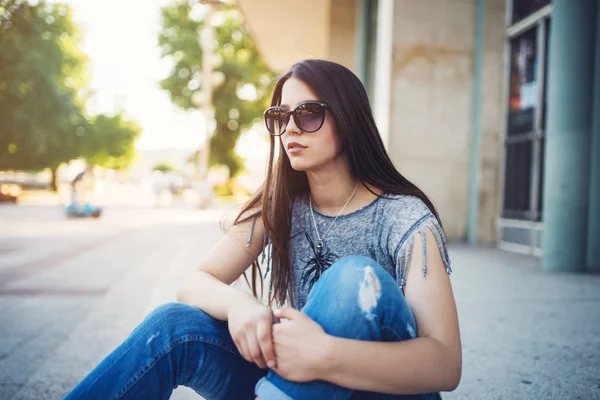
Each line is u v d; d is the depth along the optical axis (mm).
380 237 1240
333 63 1272
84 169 14758
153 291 4383
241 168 35594
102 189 42094
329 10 11836
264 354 993
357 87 1267
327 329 966
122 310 3699
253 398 1187
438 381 948
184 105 31078
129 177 64500
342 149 1277
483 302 3902
